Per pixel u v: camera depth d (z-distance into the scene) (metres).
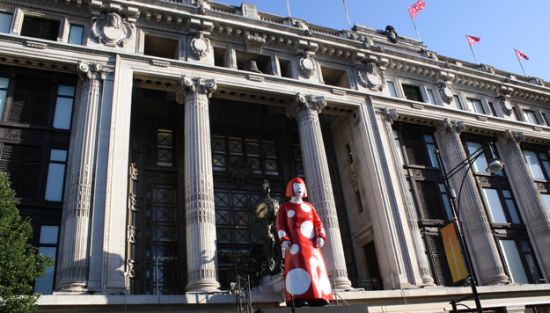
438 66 37.09
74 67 25.27
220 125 33.19
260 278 24.64
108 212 21.80
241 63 31.09
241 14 32.03
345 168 33.69
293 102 30.16
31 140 23.67
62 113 24.97
